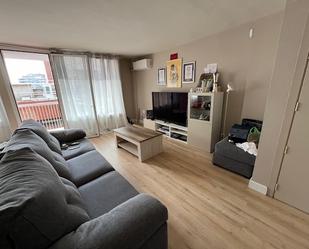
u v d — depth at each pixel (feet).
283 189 5.51
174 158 9.06
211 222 4.95
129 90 16.63
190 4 5.60
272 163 5.57
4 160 3.15
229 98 9.11
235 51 8.38
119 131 10.12
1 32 7.51
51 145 6.10
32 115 14.51
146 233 2.74
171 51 11.85
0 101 10.11
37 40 8.99
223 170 7.70
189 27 7.82
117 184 4.69
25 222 2.04
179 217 5.15
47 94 15.49
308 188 4.98
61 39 8.96
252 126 7.87
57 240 2.35
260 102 7.93
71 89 12.05
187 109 10.64
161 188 6.60
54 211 2.41
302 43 4.35
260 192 6.09
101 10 5.77
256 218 5.04
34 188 2.43
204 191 6.31
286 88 4.84
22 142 4.63
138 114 17.01
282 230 4.63
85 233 2.42
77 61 11.94
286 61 4.71
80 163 5.91
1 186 2.46
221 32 8.69
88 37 8.77
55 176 3.33
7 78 10.00
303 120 4.69
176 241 4.39
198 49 10.07
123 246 2.43
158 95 12.71
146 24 7.22
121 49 11.84
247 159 6.72
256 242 4.33
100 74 13.30
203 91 9.44
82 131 8.66
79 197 3.73
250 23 7.52
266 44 7.25
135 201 3.11
